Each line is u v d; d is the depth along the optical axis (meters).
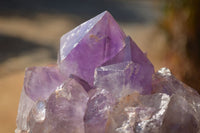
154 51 0.76
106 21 0.29
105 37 0.29
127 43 0.29
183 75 0.52
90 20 0.30
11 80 0.78
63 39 0.31
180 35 0.74
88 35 0.29
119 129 0.27
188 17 0.73
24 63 1.16
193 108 0.28
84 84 0.29
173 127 0.27
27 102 0.29
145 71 0.28
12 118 0.56
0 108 0.61
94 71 0.29
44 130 0.28
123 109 0.27
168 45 0.76
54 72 0.30
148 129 0.27
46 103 0.28
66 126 0.27
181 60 0.68
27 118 0.29
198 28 0.70
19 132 0.29
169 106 0.27
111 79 0.28
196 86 0.48
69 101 0.28
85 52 0.29
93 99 0.28
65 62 0.29
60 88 0.28
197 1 0.71
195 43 0.70
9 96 0.67
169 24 0.80
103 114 0.27
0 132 0.50
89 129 0.27
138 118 0.27
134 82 0.28
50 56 1.30
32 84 0.30
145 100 0.27
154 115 0.27
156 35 0.85
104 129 0.27
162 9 0.89
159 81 0.29
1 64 1.12
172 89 0.29
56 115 0.27
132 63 0.28
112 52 0.29
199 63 0.64
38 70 0.30
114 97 0.28
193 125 0.27
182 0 0.75
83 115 0.27
